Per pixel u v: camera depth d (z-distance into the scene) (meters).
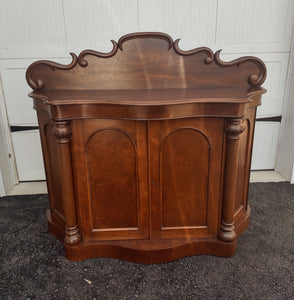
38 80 1.98
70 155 1.87
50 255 2.13
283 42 3.01
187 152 1.88
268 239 2.28
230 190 1.92
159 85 2.09
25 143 3.20
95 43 2.91
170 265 2.01
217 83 2.09
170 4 2.83
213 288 1.82
